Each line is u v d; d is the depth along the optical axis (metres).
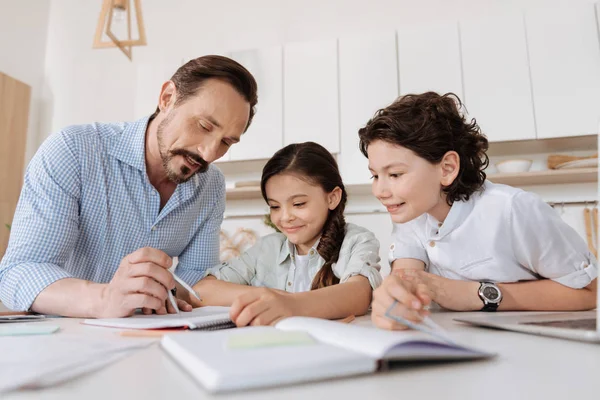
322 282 1.00
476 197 0.91
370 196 2.36
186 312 0.75
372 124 0.83
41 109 2.83
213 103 0.87
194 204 1.10
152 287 0.65
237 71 0.89
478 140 0.91
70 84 2.83
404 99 0.88
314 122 2.26
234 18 2.74
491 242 0.89
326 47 2.31
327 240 1.07
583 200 2.06
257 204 2.47
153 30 2.81
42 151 0.93
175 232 1.09
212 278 1.02
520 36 2.07
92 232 0.98
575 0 2.29
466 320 0.50
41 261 0.84
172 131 0.90
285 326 0.41
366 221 2.28
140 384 0.24
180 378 0.25
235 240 2.39
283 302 0.55
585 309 0.80
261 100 2.33
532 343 0.37
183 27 2.79
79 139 0.96
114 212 1.00
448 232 0.92
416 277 0.79
